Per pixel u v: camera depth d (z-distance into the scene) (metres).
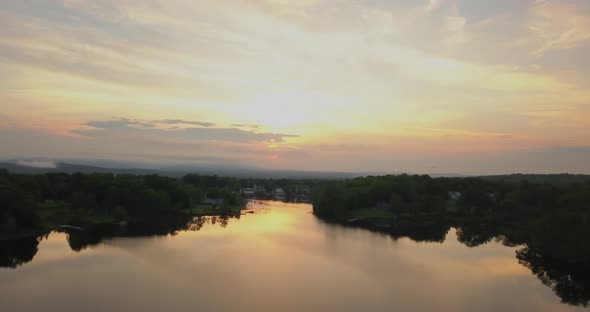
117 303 74.69
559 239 103.94
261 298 78.19
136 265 100.31
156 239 135.50
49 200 198.88
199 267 98.88
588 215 101.44
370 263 105.81
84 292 80.44
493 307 76.62
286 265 102.12
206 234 146.12
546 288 87.81
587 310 75.56
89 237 138.50
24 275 91.56
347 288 85.25
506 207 184.75
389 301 78.31
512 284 90.06
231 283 86.81
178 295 79.06
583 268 98.31
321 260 108.06
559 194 158.38
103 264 101.31
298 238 140.12
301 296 79.81
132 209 189.50
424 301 78.94
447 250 123.81
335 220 192.00
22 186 185.62
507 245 132.62
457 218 193.50
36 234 141.25
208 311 71.44
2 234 133.12
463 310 74.88
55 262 103.06
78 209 181.38
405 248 126.12
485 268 102.69
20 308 72.25
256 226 168.00
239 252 115.62
